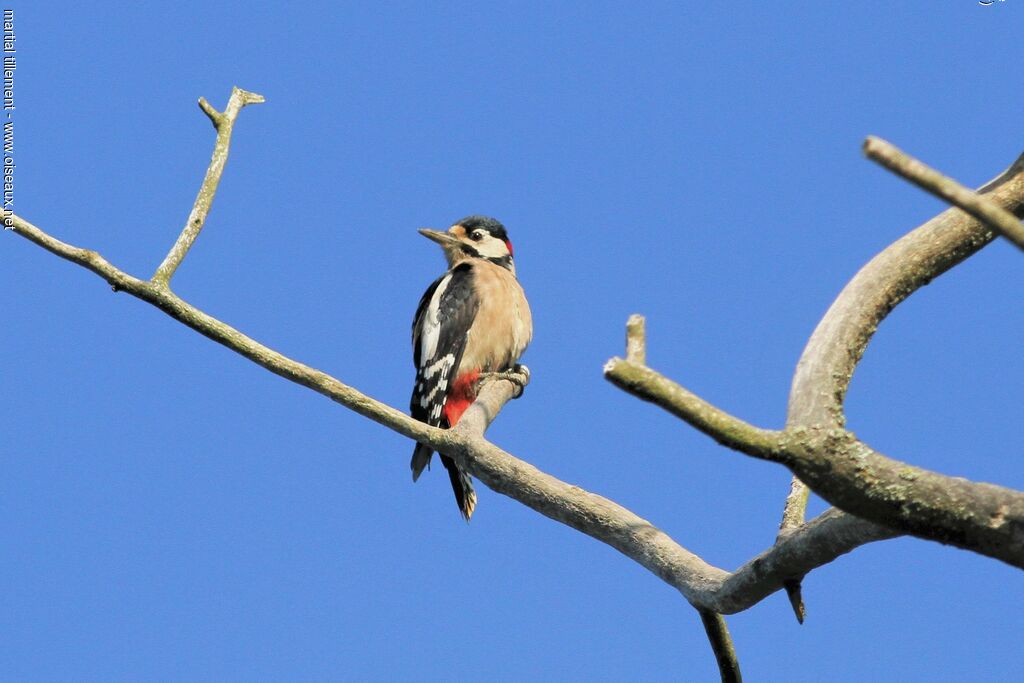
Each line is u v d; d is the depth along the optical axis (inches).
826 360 215.6
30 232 288.0
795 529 213.5
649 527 255.4
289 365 285.1
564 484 273.0
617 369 166.1
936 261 233.0
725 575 230.8
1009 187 240.1
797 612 217.9
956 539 178.7
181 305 280.8
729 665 248.4
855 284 229.3
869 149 147.7
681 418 169.8
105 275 283.4
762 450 173.6
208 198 296.2
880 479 176.9
